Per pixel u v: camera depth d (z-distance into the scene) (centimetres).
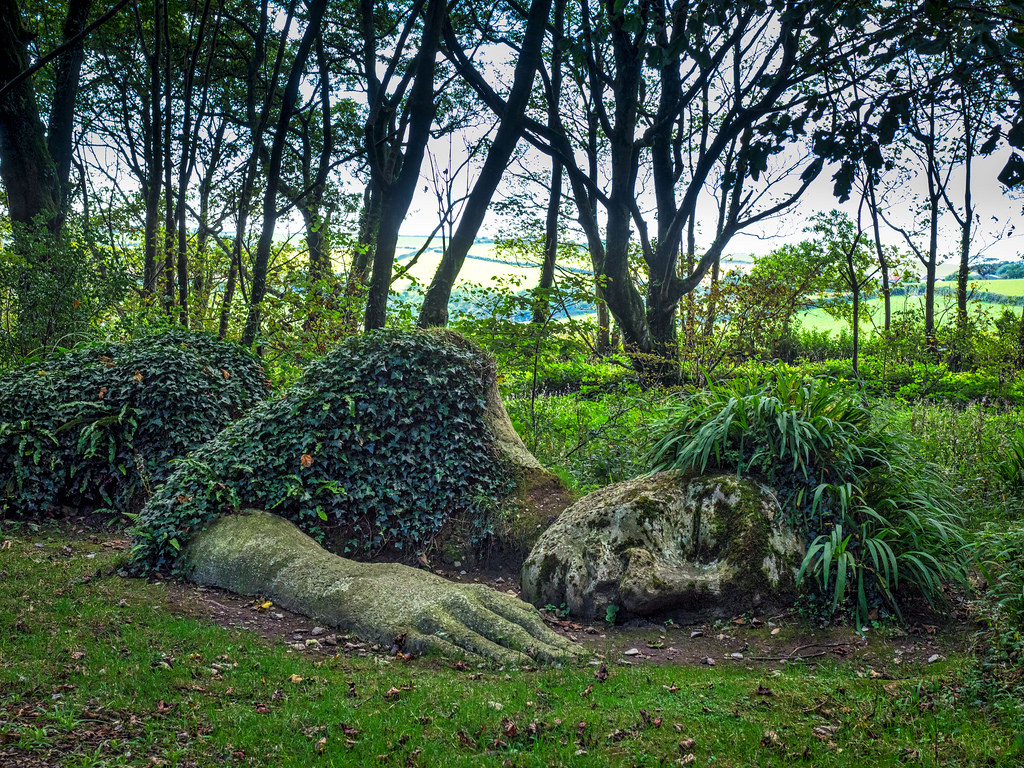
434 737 418
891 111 364
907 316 3006
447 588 605
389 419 819
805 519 656
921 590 622
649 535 665
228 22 2256
